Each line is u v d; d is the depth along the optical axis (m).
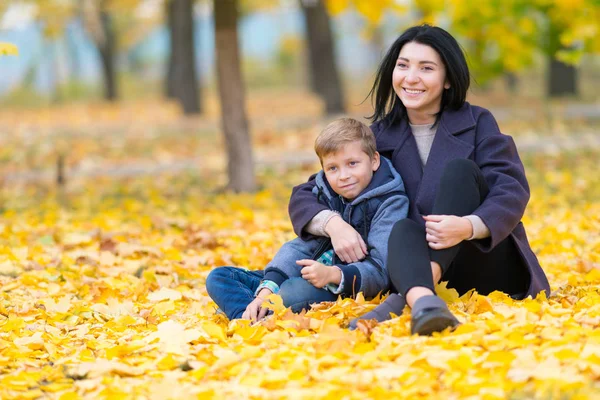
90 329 5.73
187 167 18.14
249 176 13.94
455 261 5.26
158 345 4.90
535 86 50.88
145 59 83.06
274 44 83.94
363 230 5.32
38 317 6.07
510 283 5.45
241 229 9.99
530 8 16.22
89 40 46.25
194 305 6.24
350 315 5.00
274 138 22.94
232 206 12.02
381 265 5.18
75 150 21.33
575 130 22.66
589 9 14.65
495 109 31.00
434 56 5.32
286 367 4.27
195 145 22.22
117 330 5.61
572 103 32.59
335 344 4.48
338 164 5.30
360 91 48.62
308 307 5.28
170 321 5.23
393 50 5.50
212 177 16.33
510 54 16.97
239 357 4.41
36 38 58.25
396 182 5.34
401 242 4.76
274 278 5.40
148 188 14.80
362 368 4.19
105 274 7.64
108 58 48.03
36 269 7.84
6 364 4.75
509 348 4.33
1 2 35.47
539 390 3.72
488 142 5.30
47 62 57.09
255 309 5.27
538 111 28.88
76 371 4.54
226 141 13.91
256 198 12.67
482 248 4.89
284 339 4.76
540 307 4.88
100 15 44.03
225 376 4.29
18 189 15.02
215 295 5.58
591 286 6.04
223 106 13.86
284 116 31.45
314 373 4.12
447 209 4.85
